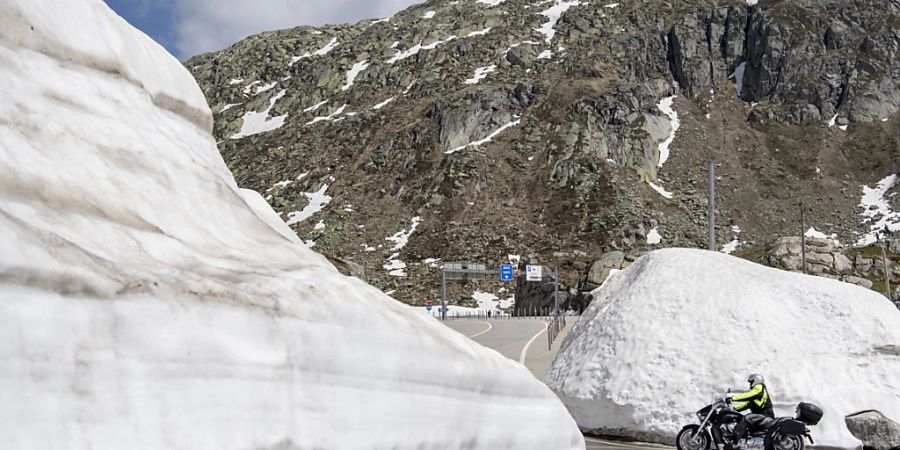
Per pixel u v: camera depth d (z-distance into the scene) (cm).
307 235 12456
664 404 1178
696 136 13988
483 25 18050
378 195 13325
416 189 13138
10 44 296
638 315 1296
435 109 14875
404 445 338
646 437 1181
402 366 345
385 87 16900
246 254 340
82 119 312
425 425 354
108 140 319
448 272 7775
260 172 15125
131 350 246
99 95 332
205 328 268
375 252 11750
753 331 1216
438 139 14238
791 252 6625
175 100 401
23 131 276
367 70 17525
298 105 17425
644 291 1335
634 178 12675
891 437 1089
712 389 1169
